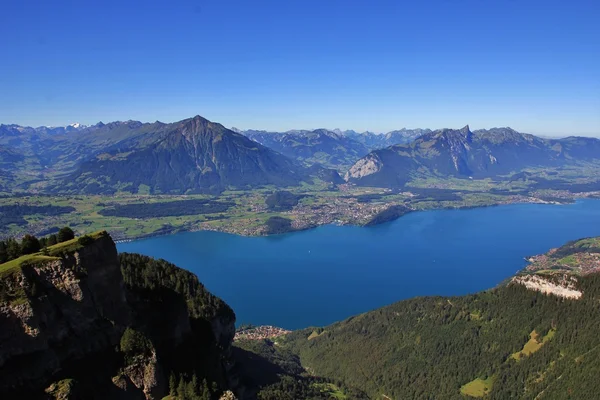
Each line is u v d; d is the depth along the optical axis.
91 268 112.94
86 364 107.00
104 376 108.44
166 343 136.00
